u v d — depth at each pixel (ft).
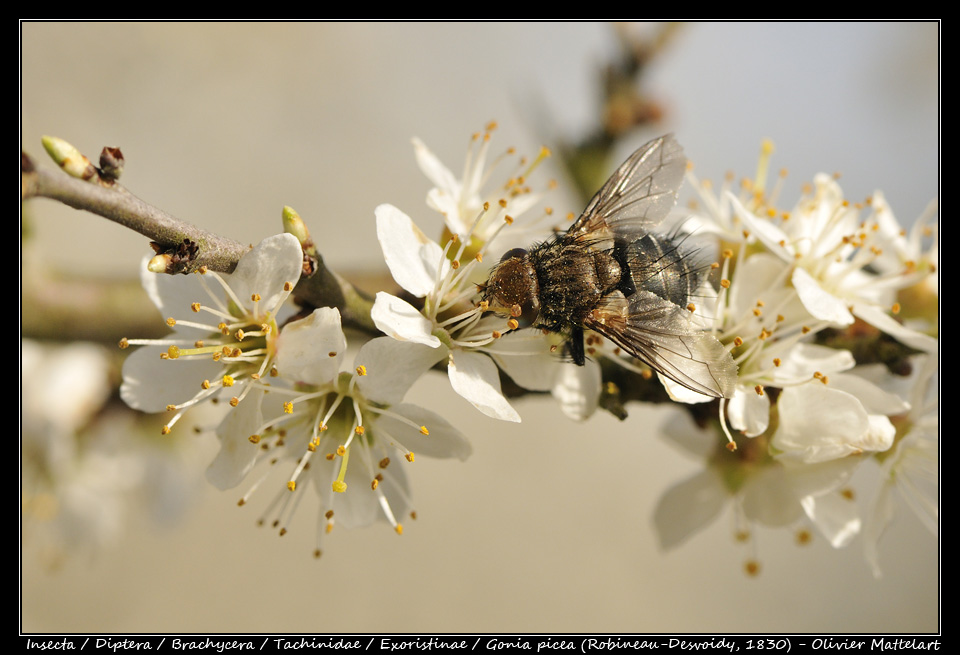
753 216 0.56
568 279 0.54
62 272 0.59
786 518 0.56
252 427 0.52
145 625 0.93
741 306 0.55
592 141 0.66
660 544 0.58
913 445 0.56
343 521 0.53
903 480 0.56
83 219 0.96
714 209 0.58
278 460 0.54
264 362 0.53
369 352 0.53
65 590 0.93
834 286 0.56
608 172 0.66
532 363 0.54
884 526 0.55
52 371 0.62
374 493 0.54
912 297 0.57
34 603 0.91
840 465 0.54
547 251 0.54
